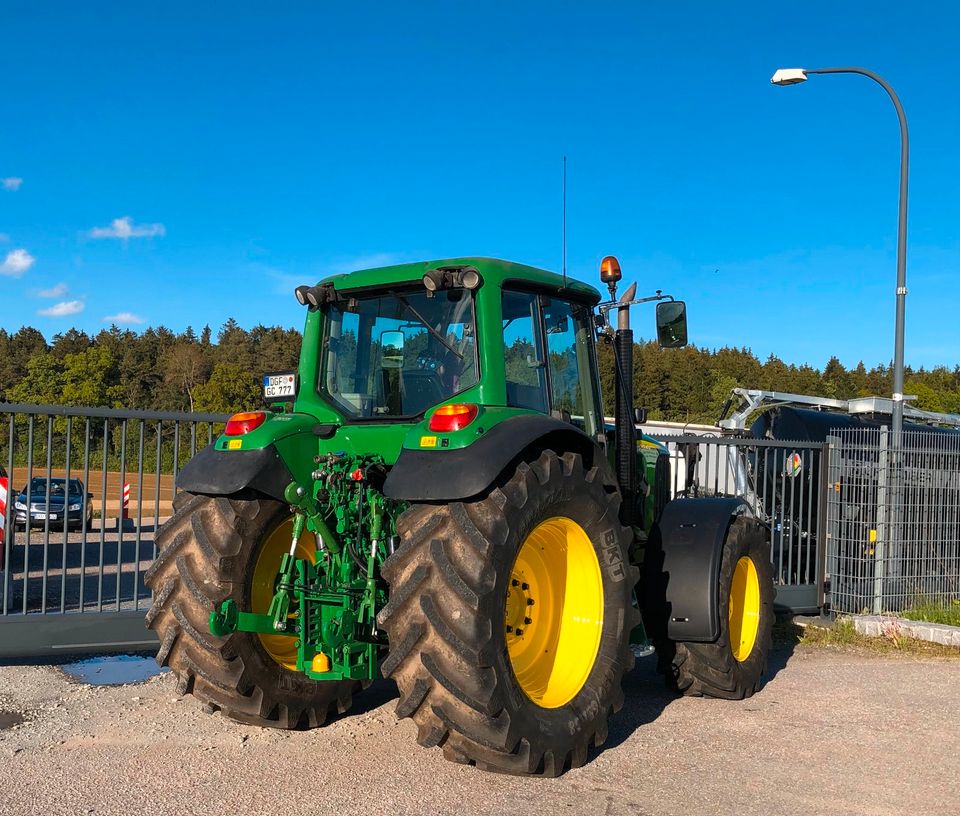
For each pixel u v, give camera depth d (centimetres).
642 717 525
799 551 873
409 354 460
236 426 449
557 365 516
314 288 484
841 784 414
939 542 877
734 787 406
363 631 418
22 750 437
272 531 458
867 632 798
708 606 523
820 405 1111
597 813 371
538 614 450
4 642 559
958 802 395
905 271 957
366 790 391
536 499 401
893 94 985
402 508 448
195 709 514
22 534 1266
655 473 625
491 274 442
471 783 402
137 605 599
